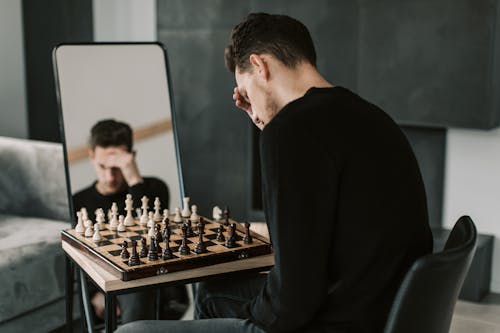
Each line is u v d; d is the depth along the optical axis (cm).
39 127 427
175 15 378
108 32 408
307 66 161
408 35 316
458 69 306
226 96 372
